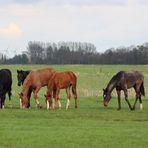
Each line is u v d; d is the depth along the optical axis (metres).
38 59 170.00
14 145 17.55
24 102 31.22
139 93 31.27
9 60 169.75
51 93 30.47
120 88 31.14
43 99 39.75
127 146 17.50
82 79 79.38
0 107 31.58
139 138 18.91
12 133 19.88
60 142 18.11
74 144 17.75
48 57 169.75
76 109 30.38
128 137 19.11
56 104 31.64
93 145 17.62
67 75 30.73
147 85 61.97
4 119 24.64
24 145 17.55
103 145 17.64
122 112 28.53
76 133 19.95
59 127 21.70
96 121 24.08
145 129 21.20
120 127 21.80
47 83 31.89
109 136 19.30
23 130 20.73
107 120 24.67
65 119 24.84
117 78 31.02
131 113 27.95
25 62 170.38
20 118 25.19
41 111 28.66
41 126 22.02
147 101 38.09
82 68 121.81
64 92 49.38
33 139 18.61
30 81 31.41
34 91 31.67
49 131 20.47
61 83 30.41
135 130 20.83
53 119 24.78
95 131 20.48
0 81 31.53
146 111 29.41
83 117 25.86
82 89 52.72
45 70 31.89
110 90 31.41
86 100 38.38
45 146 17.42
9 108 31.33
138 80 31.28
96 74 95.62
